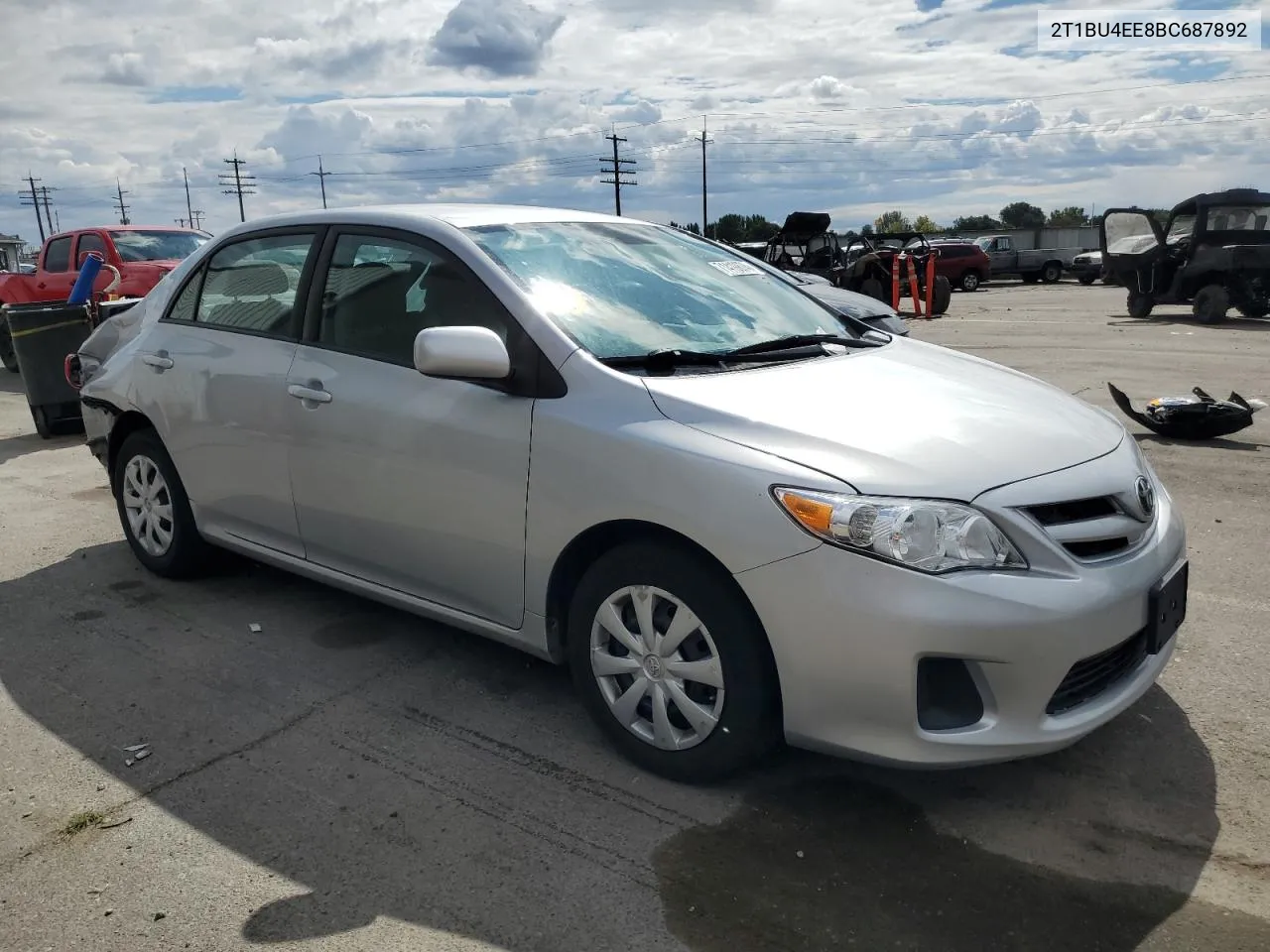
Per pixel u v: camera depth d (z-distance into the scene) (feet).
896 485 8.52
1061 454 9.46
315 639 13.67
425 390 11.23
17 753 10.87
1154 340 45.52
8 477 23.39
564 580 10.55
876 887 8.43
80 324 27.68
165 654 13.28
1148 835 9.05
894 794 9.73
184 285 15.16
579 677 10.48
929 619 8.20
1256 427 25.41
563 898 8.37
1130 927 7.91
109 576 16.24
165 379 14.57
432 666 12.76
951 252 100.07
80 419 28.68
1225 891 8.30
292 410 12.57
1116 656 9.29
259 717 11.55
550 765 10.40
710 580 9.14
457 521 10.97
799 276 32.71
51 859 9.03
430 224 11.89
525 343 10.52
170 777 10.32
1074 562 8.74
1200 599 14.29
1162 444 23.71
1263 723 10.87
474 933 7.99
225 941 7.95
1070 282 117.08
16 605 15.08
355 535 12.27
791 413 9.41
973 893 8.33
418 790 9.99
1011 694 8.43
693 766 9.68
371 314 12.14
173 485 15.11
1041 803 9.55
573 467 9.84
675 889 8.46
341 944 7.89
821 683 8.64
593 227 13.04
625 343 10.73
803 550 8.52
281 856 9.01
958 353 13.17
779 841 9.06
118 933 8.06
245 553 14.28
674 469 9.18
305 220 13.41
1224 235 53.62
